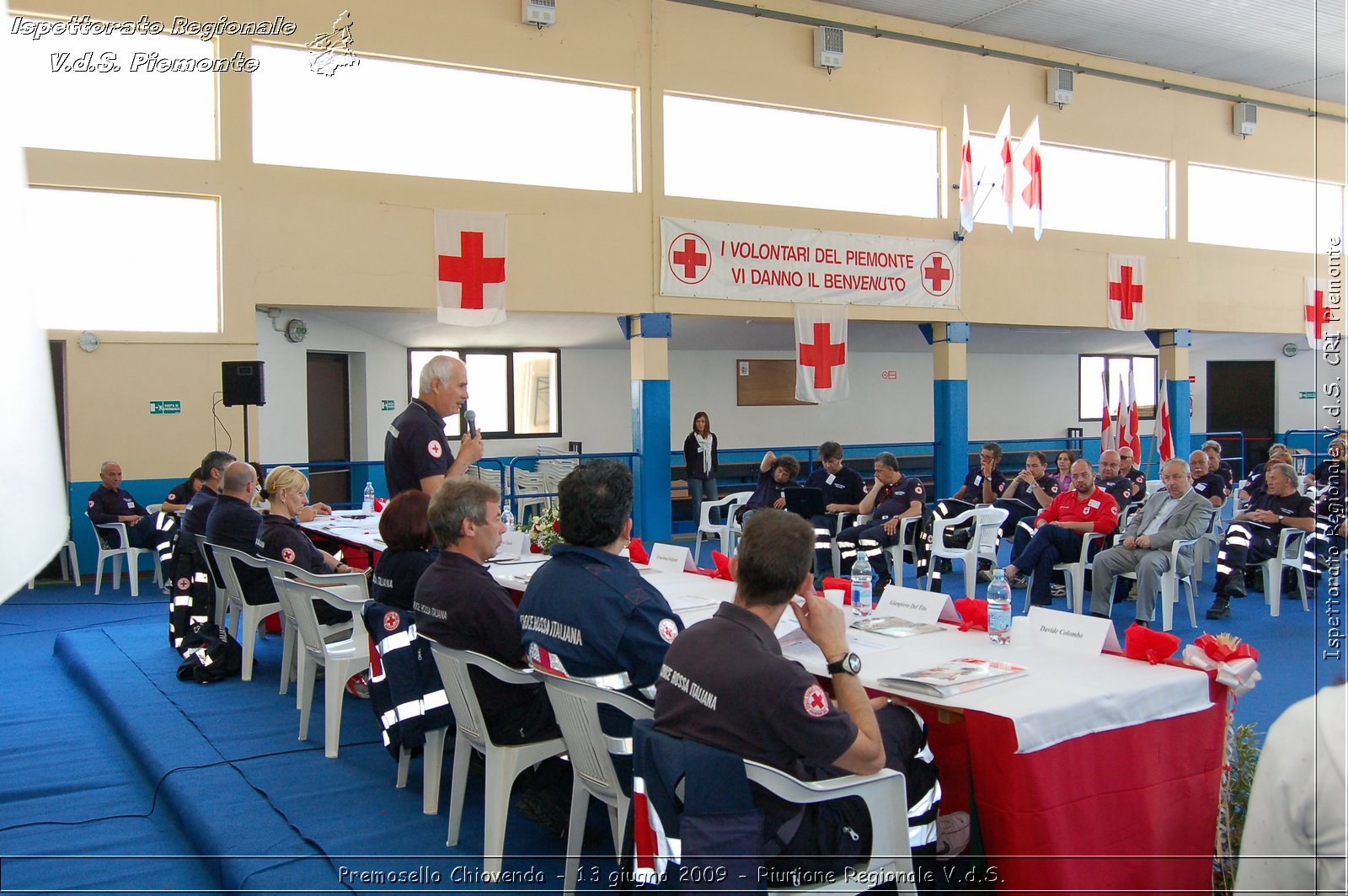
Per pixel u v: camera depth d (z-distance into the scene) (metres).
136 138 7.72
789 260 10.18
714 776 1.84
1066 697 2.21
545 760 2.97
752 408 12.89
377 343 10.37
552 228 9.12
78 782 3.65
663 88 9.52
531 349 11.48
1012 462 14.52
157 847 3.08
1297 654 5.29
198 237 8.05
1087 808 2.16
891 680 2.36
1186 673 2.44
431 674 3.05
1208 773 2.40
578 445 11.70
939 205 11.08
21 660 5.70
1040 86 11.52
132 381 7.86
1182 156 12.57
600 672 2.37
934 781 2.32
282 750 3.75
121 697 4.52
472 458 4.11
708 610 3.34
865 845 2.06
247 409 7.88
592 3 9.16
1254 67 12.36
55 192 7.54
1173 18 10.80
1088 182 12.09
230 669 4.84
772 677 1.89
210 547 4.89
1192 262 12.71
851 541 7.16
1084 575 6.88
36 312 0.73
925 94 10.82
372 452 10.34
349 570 4.76
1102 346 14.73
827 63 10.14
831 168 10.49
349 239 8.33
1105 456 7.94
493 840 2.64
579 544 2.49
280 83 8.12
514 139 9.01
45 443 0.71
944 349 11.09
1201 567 7.39
